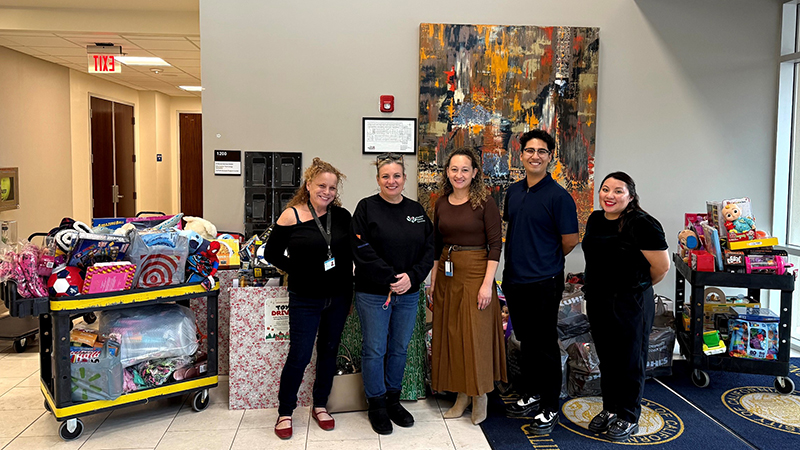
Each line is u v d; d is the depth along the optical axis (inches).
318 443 106.1
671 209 162.7
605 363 109.3
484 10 153.9
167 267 112.0
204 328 139.6
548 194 107.5
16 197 227.3
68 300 102.7
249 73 149.4
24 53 243.3
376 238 105.9
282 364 122.1
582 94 155.4
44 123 261.6
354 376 120.1
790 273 129.8
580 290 142.2
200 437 108.1
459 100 152.2
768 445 105.3
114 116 344.2
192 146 419.8
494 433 110.7
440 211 114.5
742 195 164.6
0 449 102.4
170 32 205.0
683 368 148.6
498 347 116.9
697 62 160.4
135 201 378.0
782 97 162.4
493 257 109.2
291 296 109.3
